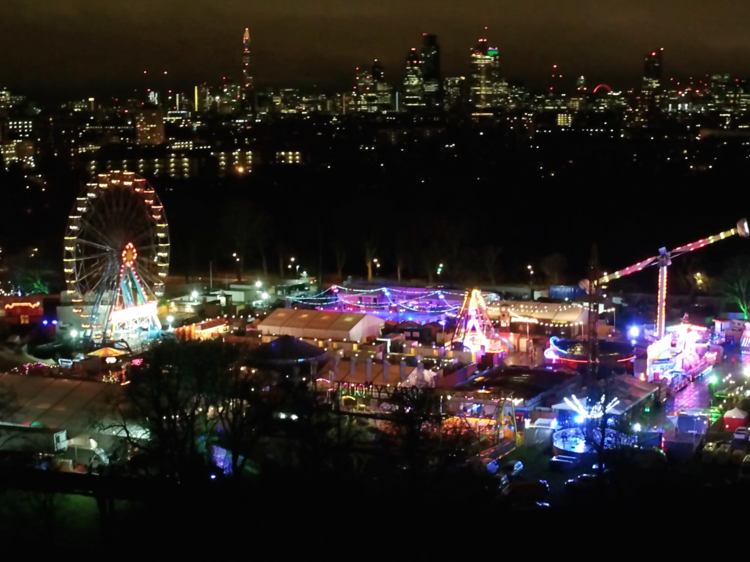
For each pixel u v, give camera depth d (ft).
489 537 142.92
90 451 207.21
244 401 216.13
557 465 202.39
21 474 177.99
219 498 161.27
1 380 232.12
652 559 131.44
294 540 147.02
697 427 228.43
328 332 310.24
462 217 652.48
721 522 141.18
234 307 386.11
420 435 191.52
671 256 320.91
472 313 302.86
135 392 206.59
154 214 337.31
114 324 309.42
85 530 157.58
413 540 143.64
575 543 138.62
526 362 299.79
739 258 464.24
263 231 609.01
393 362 276.62
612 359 289.94
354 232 611.47
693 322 364.17
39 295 394.11
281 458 191.01
